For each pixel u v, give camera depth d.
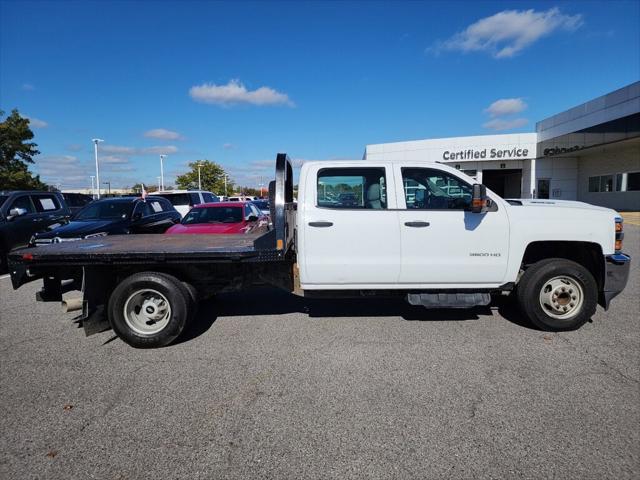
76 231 8.84
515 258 4.81
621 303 5.98
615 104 21.75
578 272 4.76
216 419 3.17
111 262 4.60
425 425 3.03
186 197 16.34
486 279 4.86
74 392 3.64
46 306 6.57
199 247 5.10
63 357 4.42
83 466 2.65
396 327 5.12
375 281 4.84
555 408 3.22
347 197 4.86
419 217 4.76
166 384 3.76
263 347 4.57
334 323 5.32
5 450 2.83
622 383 3.61
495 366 3.98
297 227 4.85
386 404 3.33
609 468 2.54
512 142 29.58
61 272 4.84
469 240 4.77
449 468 2.56
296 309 5.98
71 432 3.03
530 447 2.75
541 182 30.17
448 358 4.18
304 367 4.05
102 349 4.64
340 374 3.88
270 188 5.12
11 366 4.20
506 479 2.46
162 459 2.71
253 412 3.26
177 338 4.82
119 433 3.01
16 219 10.32
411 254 4.77
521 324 5.15
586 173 28.91
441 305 4.79
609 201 26.55
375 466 2.60
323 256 4.78
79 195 17.25
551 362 4.05
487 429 2.96
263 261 4.79
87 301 4.57
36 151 36.03
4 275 9.56
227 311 5.95
